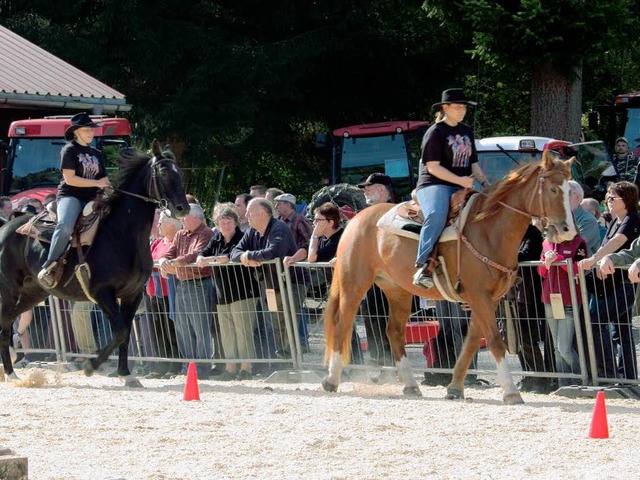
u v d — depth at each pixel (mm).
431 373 12953
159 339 14586
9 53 27953
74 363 15328
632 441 8766
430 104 37219
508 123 38969
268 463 7949
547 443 8695
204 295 14125
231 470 7738
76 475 7578
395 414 10195
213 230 15156
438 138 11258
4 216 18438
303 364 13547
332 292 12281
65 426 9648
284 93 33062
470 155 11422
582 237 11867
